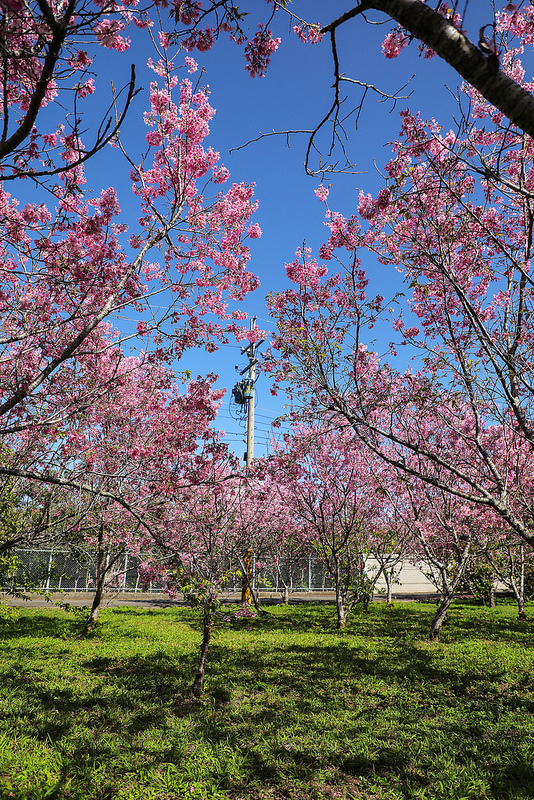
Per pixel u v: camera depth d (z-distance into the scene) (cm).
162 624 1614
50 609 1962
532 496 855
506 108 205
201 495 871
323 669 980
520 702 767
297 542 2244
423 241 701
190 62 623
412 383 750
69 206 477
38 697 757
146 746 582
